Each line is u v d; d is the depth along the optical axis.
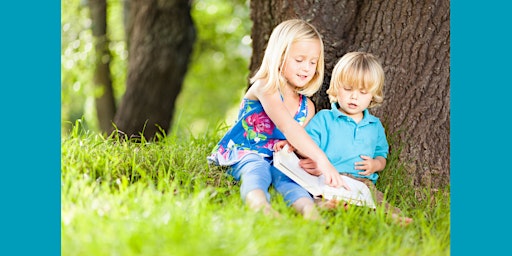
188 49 6.99
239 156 3.64
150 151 3.91
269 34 4.25
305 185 3.45
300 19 4.08
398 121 3.91
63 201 3.24
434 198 3.73
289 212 3.20
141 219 3.02
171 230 2.85
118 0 8.64
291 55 3.59
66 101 9.14
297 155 3.62
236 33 9.68
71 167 3.49
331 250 2.87
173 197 3.26
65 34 8.62
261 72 3.64
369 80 3.58
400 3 3.99
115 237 2.80
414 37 3.96
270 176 3.50
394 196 3.64
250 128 3.71
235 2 9.56
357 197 3.42
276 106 3.55
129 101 6.89
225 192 3.58
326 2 4.09
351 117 3.66
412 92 3.92
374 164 3.64
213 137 4.35
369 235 3.08
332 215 3.32
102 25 8.38
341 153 3.62
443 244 3.16
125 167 3.66
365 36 4.04
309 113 3.75
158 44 6.86
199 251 2.71
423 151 3.87
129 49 7.01
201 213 3.07
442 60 3.92
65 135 4.08
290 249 2.82
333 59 4.02
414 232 3.17
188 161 3.83
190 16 7.00
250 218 3.02
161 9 6.82
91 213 3.05
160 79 6.86
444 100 3.89
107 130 8.45
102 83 8.50
